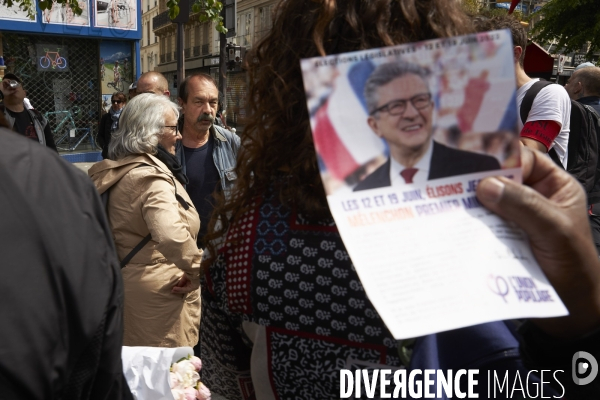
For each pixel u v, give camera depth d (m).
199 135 3.29
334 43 0.79
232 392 1.06
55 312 0.65
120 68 10.68
